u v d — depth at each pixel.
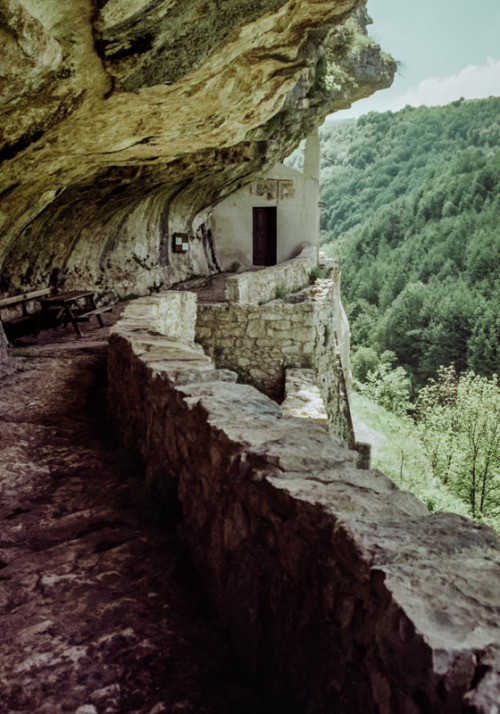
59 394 6.01
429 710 1.13
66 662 2.06
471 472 16.05
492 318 52.16
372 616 1.36
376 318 70.06
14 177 5.62
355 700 1.42
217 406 2.64
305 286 15.07
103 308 10.50
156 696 1.92
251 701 1.92
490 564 1.37
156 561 2.75
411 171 113.81
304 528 1.73
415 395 52.72
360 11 19.05
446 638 1.14
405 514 1.64
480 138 114.69
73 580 2.59
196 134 6.33
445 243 70.81
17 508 3.41
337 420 12.02
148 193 12.07
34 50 3.15
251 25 4.31
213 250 17.80
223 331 9.01
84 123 4.91
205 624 2.31
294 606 1.76
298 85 11.37
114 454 4.28
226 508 2.28
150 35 3.72
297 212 17.50
